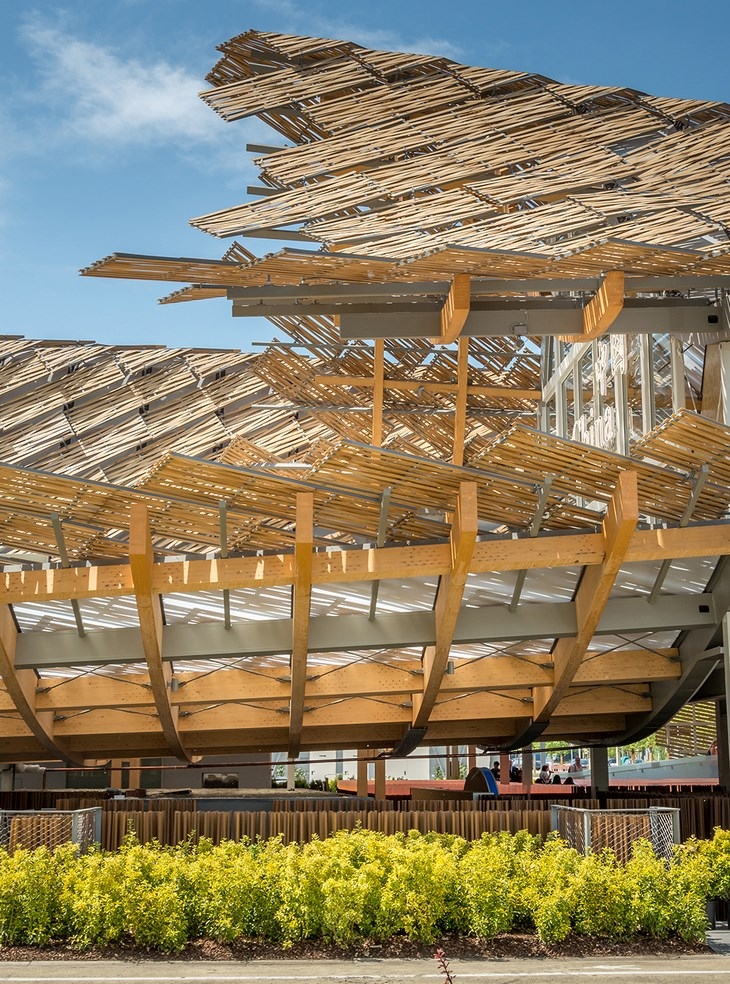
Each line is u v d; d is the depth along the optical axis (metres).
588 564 15.88
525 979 7.95
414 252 12.48
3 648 17.00
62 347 29.05
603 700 21.67
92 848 10.55
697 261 13.36
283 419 26.09
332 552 15.68
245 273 13.19
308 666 19.56
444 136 16.89
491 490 14.99
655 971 8.34
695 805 16.17
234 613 17.66
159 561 15.62
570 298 16.25
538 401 23.56
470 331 16.06
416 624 17.72
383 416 21.70
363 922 9.21
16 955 8.84
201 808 22.52
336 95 19.19
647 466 14.60
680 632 19.41
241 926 9.27
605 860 11.09
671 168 15.15
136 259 12.44
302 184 16.16
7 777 28.22
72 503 14.66
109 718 20.98
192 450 24.77
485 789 21.39
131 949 9.02
